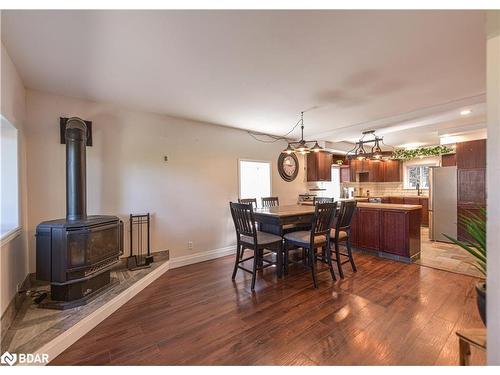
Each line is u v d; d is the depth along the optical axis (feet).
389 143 20.58
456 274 10.00
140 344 5.83
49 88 8.21
